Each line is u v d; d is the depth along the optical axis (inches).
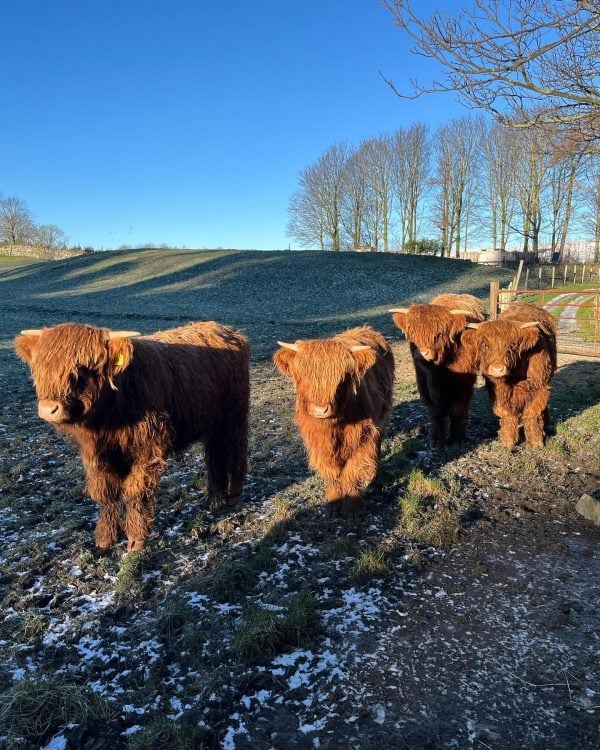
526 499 208.2
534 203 1979.6
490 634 130.6
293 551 170.7
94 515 200.4
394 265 1750.7
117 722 106.2
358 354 168.7
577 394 356.2
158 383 167.2
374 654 124.0
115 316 1006.4
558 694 112.0
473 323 261.3
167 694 113.1
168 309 1126.4
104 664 122.3
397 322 269.1
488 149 2244.1
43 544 176.6
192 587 151.2
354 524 187.9
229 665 121.3
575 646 126.0
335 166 2711.6
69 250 2795.3
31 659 124.6
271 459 259.9
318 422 181.5
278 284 1485.0
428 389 267.0
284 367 181.3
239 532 186.4
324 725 105.3
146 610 143.3
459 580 153.9
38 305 1239.5
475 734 102.7
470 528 185.2
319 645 127.1
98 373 142.1
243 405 211.3
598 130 187.2
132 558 162.1
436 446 268.1
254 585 152.1
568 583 151.3
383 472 228.1
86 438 155.2
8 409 364.2
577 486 219.1
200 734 102.0
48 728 104.2
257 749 100.3
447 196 2477.9
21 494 219.5
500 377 249.9
